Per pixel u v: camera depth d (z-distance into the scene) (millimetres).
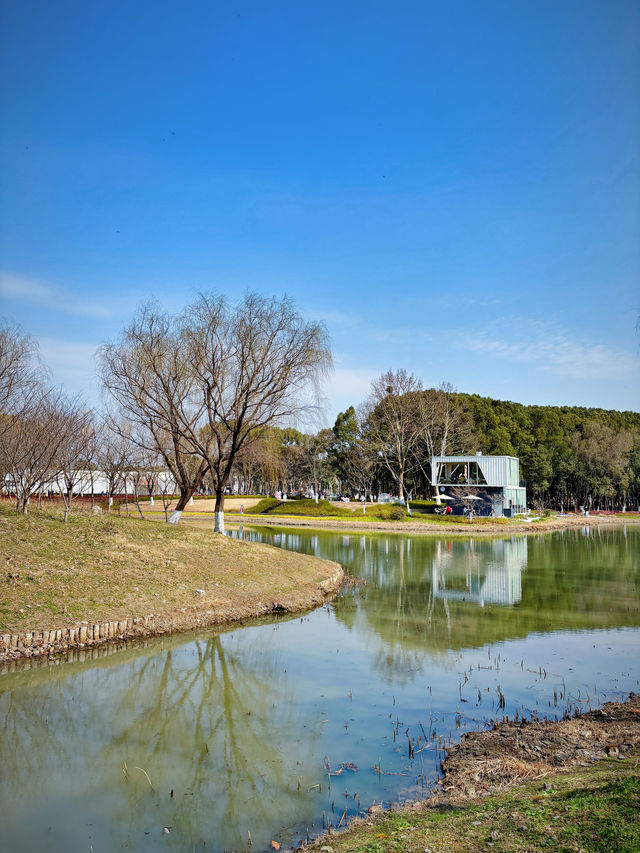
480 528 56594
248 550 25109
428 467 77312
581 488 94250
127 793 8547
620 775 7301
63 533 21031
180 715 11375
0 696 12258
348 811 7891
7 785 8789
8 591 15906
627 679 13305
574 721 10664
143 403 26609
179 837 7414
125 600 17484
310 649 15695
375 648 15828
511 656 15133
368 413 76062
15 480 24922
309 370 27984
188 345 26281
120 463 38156
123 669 13953
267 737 10344
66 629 15141
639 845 5180
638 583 26641
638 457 92562
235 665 14312
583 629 18047
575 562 34000
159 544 22703
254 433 30641
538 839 5723
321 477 86750
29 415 26000
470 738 10039
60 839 7418
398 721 10953
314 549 38438
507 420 89188
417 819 7145
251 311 27141
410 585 25922
